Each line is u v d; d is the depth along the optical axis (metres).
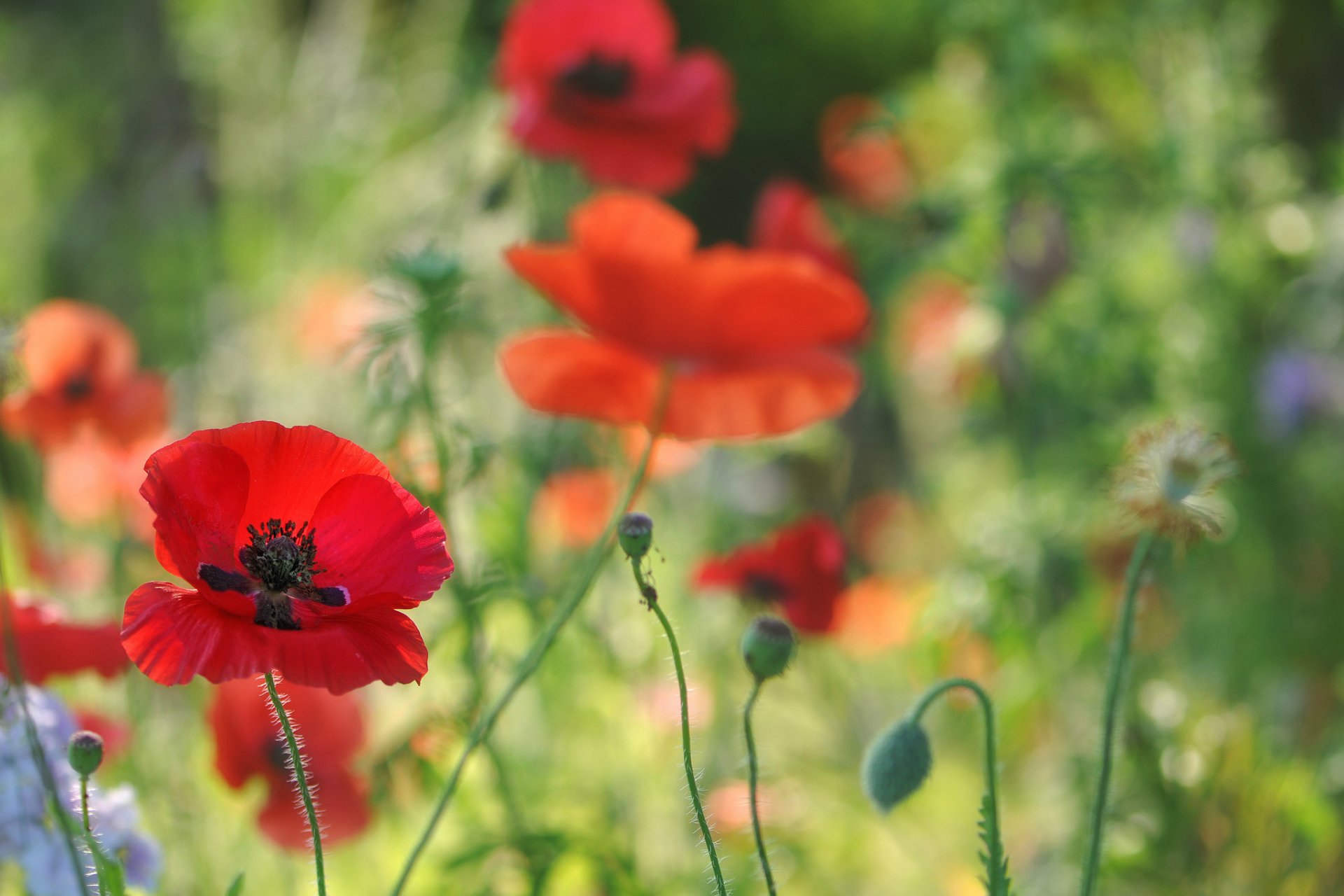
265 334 2.12
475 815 1.62
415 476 1.54
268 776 1.58
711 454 1.97
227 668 1.31
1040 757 2.04
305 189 2.47
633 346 1.49
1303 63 2.31
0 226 2.88
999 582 1.79
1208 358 2.03
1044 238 1.89
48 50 2.99
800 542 1.69
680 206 5.45
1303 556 2.02
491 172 1.77
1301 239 2.02
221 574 1.33
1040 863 1.79
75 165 2.89
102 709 1.67
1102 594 1.77
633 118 1.71
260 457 1.35
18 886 1.45
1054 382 1.99
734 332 1.47
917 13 2.29
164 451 1.33
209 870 1.61
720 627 1.79
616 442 1.73
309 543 1.35
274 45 2.63
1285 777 1.71
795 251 1.79
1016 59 1.90
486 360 1.72
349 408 1.77
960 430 2.17
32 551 1.72
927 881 1.87
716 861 1.35
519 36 1.72
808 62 5.81
